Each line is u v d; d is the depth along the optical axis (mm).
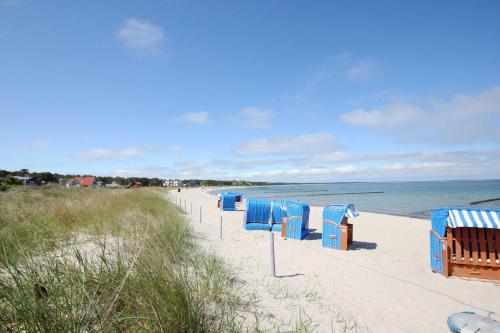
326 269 7828
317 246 10875
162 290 3744
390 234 13836
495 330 4336
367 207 33406
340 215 10523
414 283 6910
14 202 13070
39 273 3725
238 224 16438
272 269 6992
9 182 50875
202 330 3518
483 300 5969
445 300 5926
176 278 4219
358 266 8250
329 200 47531
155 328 3268
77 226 8539
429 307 5559
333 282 6777
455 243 7434
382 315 5129
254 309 4801
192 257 6977
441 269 7582
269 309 4910
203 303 4074
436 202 40531
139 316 3311
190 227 12562
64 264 3980
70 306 3082
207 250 8734
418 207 32969
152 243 6090
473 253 7266
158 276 4004
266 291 5762
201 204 33438
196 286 4605
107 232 7664
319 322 4660
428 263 8750
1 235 5633
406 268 8195
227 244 10367
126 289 3760
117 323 3238
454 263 7383
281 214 14477
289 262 8367
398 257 9453
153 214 13133
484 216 7098
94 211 10820
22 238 5758
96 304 3256
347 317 4941
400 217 20641
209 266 6113
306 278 6941
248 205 14594
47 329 2805
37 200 15367
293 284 6406
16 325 2855
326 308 5246
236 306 4742
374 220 18984
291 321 4574
